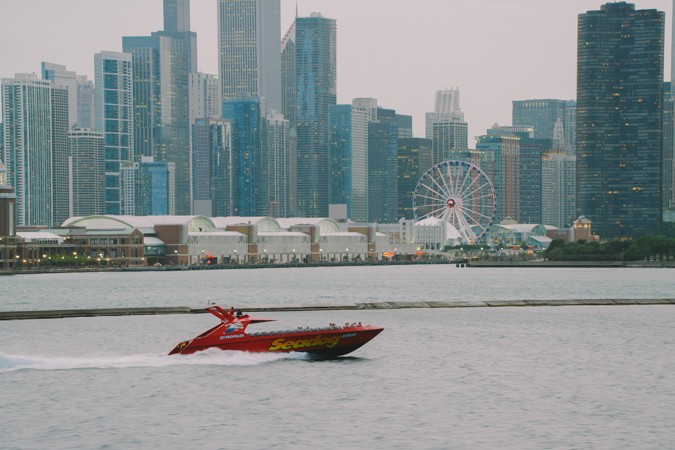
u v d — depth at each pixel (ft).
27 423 482.69
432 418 493.36
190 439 453.58
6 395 542.57
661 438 455.63
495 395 549.95
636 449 437.99
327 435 460.55
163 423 481.87
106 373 597.93
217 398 533.14
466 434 462.19
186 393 544.21
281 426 476.13
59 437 456.86
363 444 445.37
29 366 616.80
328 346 615.16
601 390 567.18
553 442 448.65
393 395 546.26
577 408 517.14
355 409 511.81
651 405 524.93
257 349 613.93
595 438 455.63
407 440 451.53
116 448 439.22
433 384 580.71
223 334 611.06
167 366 614.75
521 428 473.67
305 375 594.24
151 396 538.06
